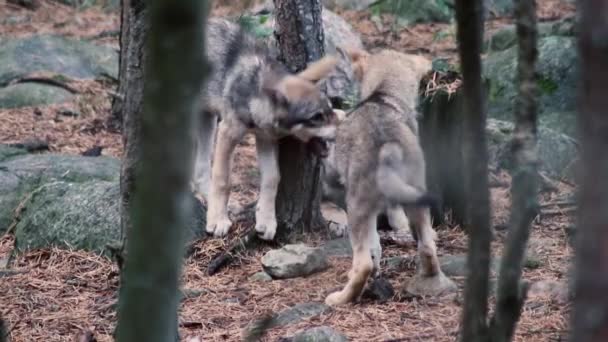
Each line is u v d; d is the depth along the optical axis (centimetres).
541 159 1351
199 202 1175
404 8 2414
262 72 1055
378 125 887
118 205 1168
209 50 1105
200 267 1076
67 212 1173
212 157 1238
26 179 1332
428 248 932
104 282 1061
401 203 843
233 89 1076
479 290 430
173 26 243
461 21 401
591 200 218
